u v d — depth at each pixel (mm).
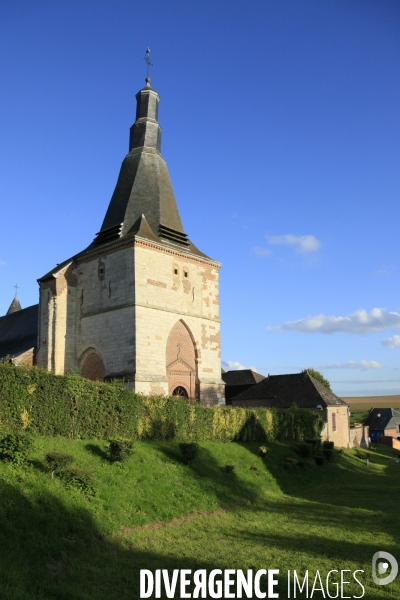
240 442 28953
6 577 8961
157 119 37000
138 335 29688
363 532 15078
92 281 33094
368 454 44062
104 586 9922
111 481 15516
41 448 15719
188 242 35406
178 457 20719
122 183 35250
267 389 53312
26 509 11609
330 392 51469
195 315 34094
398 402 130000
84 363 32625
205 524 15406
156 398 23562
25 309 43312
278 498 21031
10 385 16625
